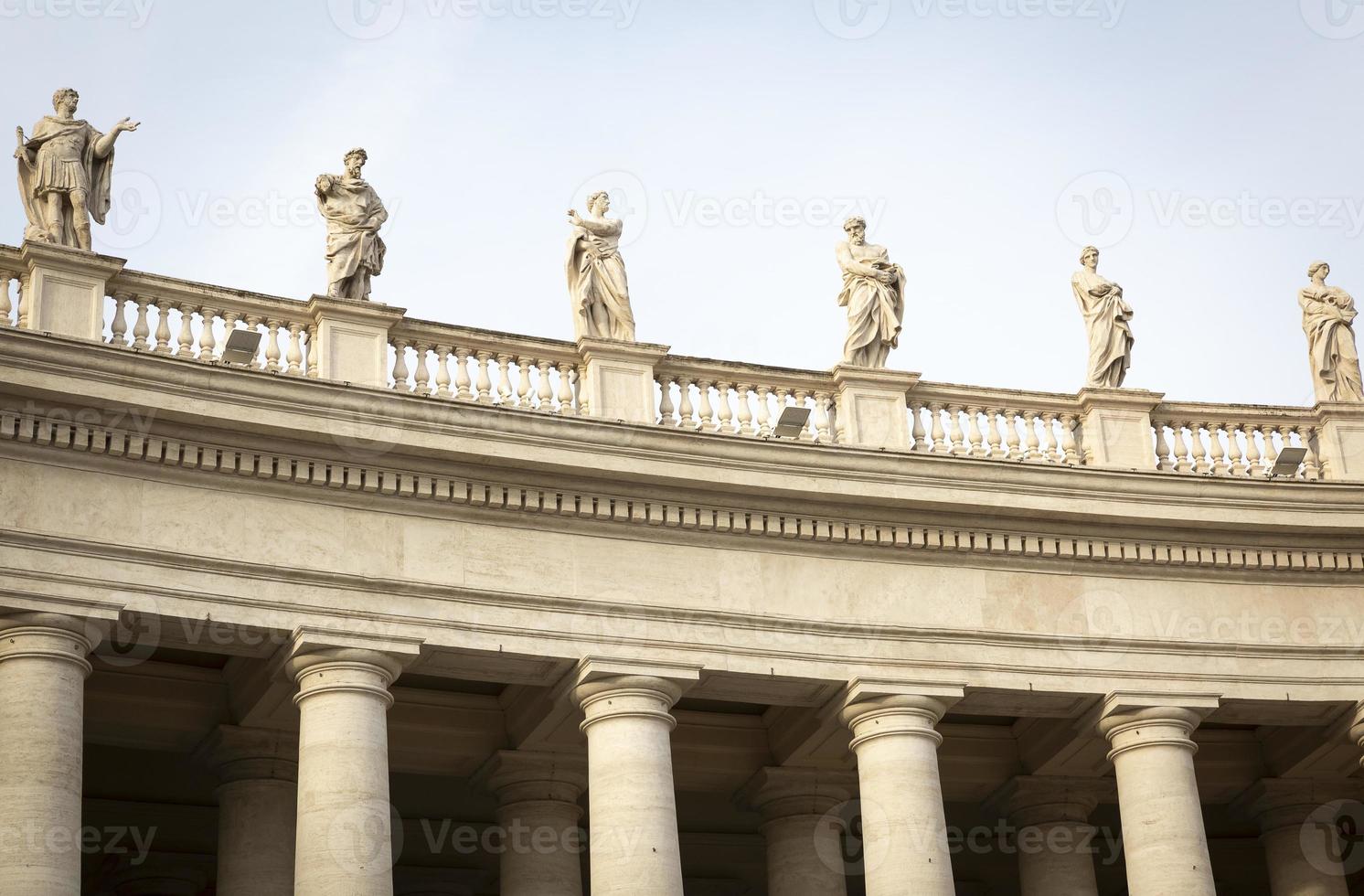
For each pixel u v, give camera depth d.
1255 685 34.00
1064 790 36.66
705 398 33.31
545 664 30.48
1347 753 36.44
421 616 29.50
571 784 33.84
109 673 31.77
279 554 28.94
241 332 29.61
